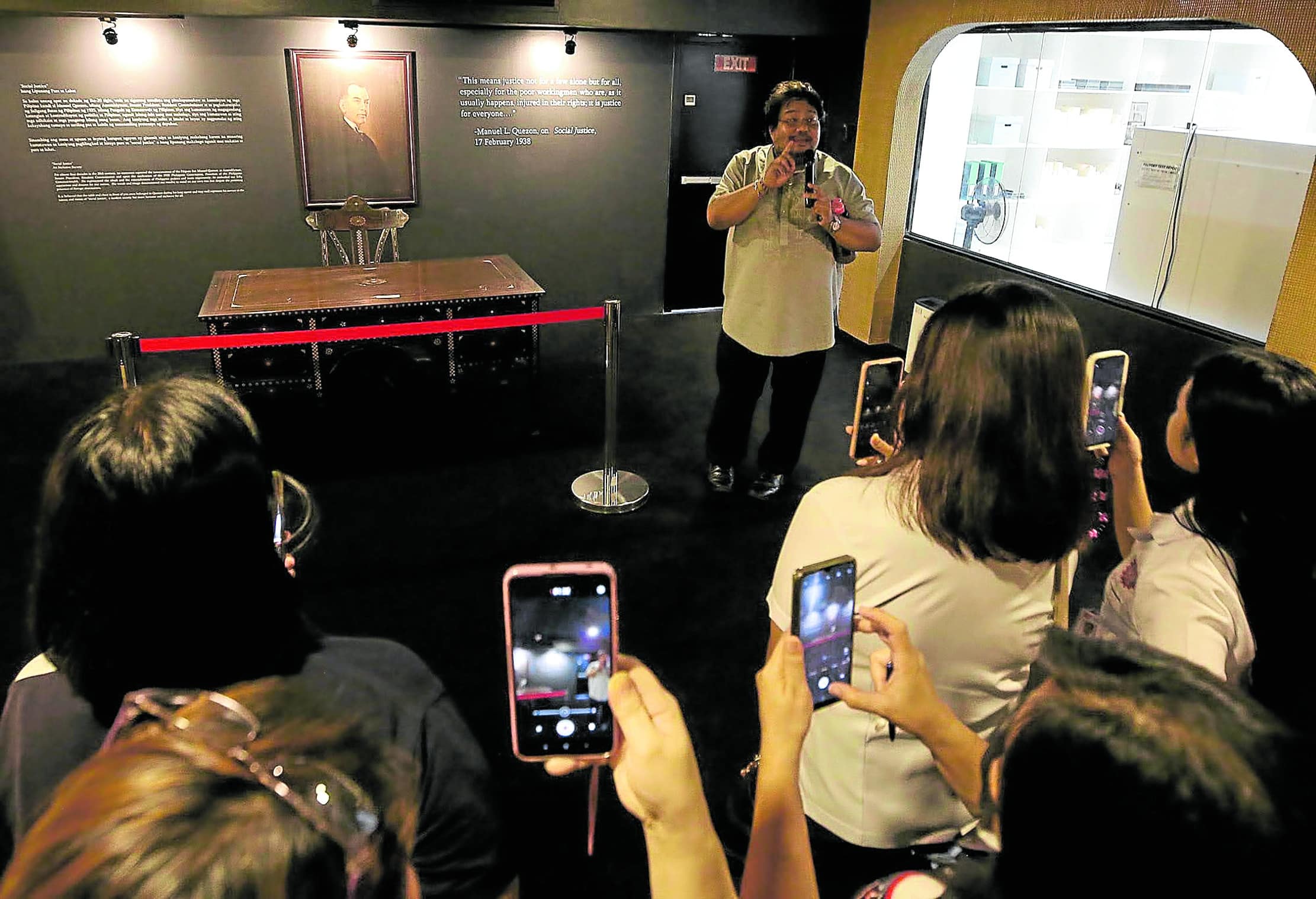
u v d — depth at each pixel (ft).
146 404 3.23
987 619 4.00
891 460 4.17
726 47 21.40
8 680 9.43
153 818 1.39
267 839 1.41
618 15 17.80
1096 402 5.83
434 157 20.20
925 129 19.74
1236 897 1.56
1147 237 14.99
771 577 12.04
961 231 21.01
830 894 4.57
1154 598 4.42
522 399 17.85
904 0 18.29
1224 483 4.23
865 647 4.21
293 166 19.26
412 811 1.83
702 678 9.98
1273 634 4.23
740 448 14.07
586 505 13.67
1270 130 21.06
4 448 15.24
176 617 3.14
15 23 16.65
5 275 18.08
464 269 16.87
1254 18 12.03
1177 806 1.58
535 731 3.22
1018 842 1.78
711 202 12.32
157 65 17.69
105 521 3.05
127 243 18.65
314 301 14.58
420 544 12.57
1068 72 20.36
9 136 17.26
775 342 12.68
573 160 21.22
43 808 1.86
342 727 1.80
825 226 11.94
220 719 1.67
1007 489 3.63
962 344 3.67
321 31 18.49
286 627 3.42
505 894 3.67
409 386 15.30
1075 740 1.70
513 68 20.01
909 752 4.20
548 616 3.13
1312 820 1.56
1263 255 13.16
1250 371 4.19
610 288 22.71
